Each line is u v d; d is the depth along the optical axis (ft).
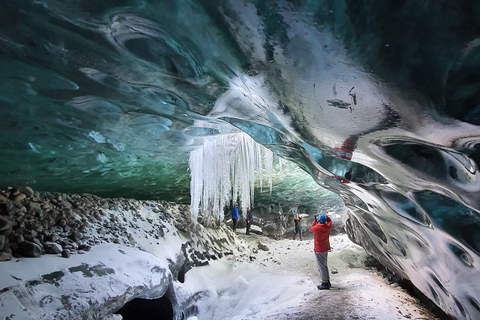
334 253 28.94
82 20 8.25
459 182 7.12
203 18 7.15
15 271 11.77
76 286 12.47
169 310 18.93
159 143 18.69
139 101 12.69
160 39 8.65
